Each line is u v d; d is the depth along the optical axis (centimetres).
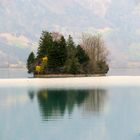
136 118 4266
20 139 3312
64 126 3819
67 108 5184
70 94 7281
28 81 11788
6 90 8250
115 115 4488
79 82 11169
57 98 6550
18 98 6538
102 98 6494
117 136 3384
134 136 3384
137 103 5697
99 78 13725
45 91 7962
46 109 5097
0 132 3578
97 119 4212
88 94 7256
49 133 3522
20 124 3962
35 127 3788
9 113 4744
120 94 7194
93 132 3544
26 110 5000
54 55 14600
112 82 11125
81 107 5275
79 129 3669
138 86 9319
